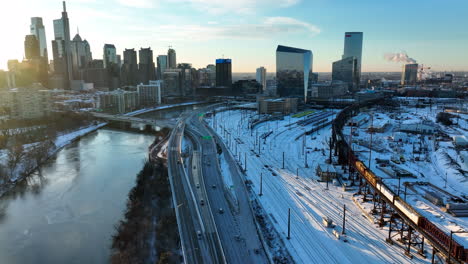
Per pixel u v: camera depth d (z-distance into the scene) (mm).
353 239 124938
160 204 160875
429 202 157000
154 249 123688
